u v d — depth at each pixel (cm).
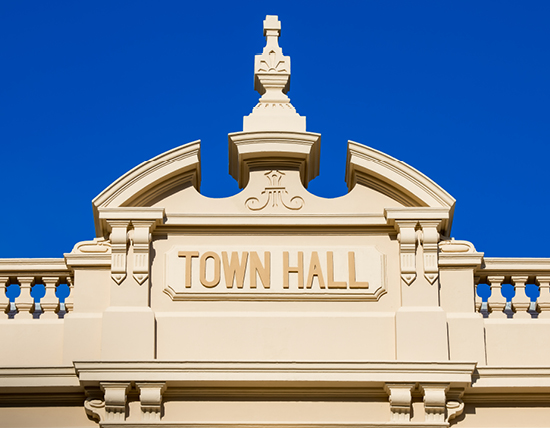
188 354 1762
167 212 1864
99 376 1703
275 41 2028
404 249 1822
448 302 1808
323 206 1878
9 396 1742
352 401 1741
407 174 1858
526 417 1752
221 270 1820
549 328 1800
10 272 1841
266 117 1939
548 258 1844
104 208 1816
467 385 1722
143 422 1698
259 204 1875
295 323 1786
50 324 1797
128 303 1786
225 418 1725
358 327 1783
